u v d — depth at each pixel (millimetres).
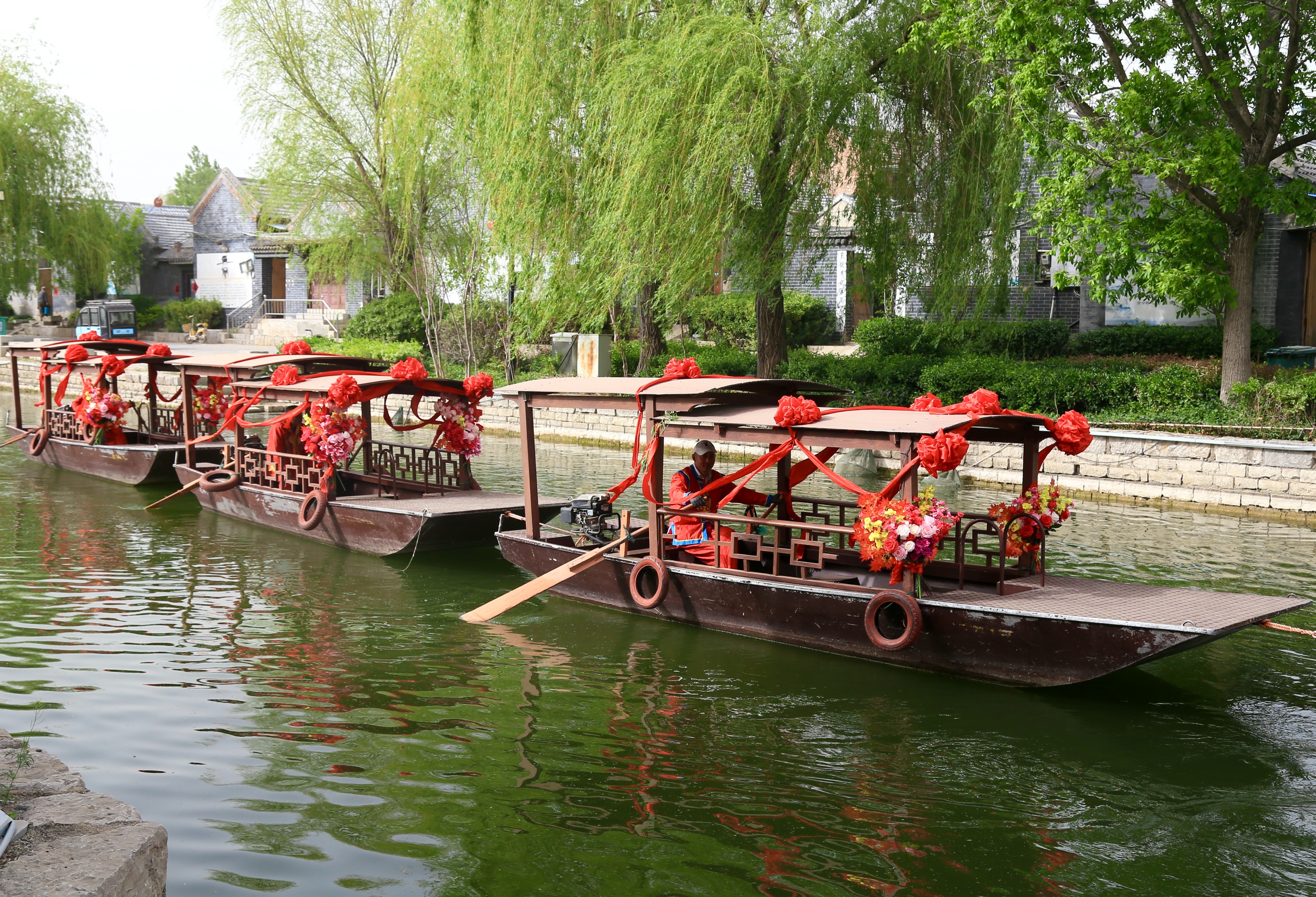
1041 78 12312
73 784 3723
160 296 45844
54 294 40562
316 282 37875
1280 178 13109
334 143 25969
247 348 33875
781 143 15086
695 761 5406
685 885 4176
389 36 24859
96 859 3059
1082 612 6176
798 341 25328
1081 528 11305
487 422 21062
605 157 16141
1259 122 12992
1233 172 11875
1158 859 4449
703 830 4648
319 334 34875
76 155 36875
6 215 35312
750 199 15570
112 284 41312
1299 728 5887
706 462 8188
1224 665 6941
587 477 14602
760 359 17938
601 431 18719
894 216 16344
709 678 6715
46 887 2855
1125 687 6523
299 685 6488
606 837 4562
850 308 25688
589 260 17094
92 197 37281
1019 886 4215
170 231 47406
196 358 13500
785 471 8438
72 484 14445
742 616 7586
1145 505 12844
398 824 4648
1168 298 18688
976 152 15406
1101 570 9250
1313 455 11672
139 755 5320
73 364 15570
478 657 7137
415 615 8164
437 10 20422
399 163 23812
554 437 19594
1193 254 12992
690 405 7930
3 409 24859
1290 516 11852
